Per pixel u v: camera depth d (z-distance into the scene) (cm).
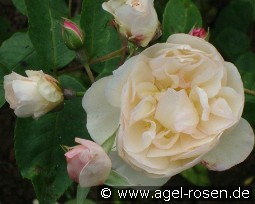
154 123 18
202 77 18
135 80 18
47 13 22
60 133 23
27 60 25
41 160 23
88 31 22
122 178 18
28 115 20
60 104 20
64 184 23
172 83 19
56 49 23
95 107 19
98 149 18
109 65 24
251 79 25
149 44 20
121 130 18
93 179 18
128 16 19
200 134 18
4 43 25
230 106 18
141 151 18
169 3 23
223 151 19
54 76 23
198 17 23
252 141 19
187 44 18
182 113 18
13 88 19
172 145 19
